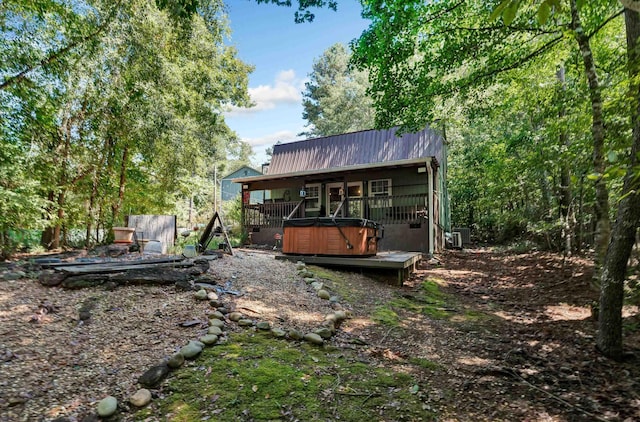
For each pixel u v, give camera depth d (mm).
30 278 4410
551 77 8133
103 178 10836
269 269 5945
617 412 2334
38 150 8195
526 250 12180
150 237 10164
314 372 2770
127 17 8164
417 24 6141
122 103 8766
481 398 2547
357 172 11672
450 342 3754
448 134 19594
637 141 2713
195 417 2117
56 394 2225
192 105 12141
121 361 2656
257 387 2457
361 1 6090
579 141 6398
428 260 9727
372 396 2492
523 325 4375
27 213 7012
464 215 22828
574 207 9164
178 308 3684
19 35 6973
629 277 5078
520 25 5789
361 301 5078
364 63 6656
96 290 4051
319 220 7258
